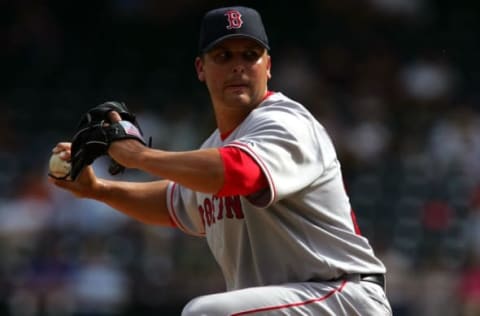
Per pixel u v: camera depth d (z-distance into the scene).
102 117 16.09
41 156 51.12
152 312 42.06
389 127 54.78
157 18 64.94
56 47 62.56
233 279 17.05
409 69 59.34
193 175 14.95
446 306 42.34
